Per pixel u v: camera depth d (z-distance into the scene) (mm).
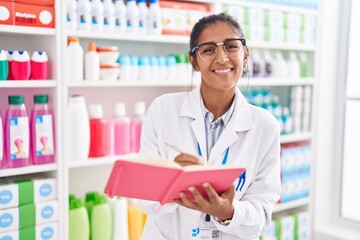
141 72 2270
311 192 3094
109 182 1087
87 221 2145
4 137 1910
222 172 1053
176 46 2682
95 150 2184
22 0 1834
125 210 2252
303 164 3014
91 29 2078
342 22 3133
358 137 3176
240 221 1231
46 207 1954
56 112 1979
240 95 1479
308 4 2936
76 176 2404
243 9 2584
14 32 1830
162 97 1546
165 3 2307
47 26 1915
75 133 2062
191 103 1467
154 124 1502
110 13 2109
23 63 1859
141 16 2213
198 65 1358
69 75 2027
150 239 1487
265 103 2869
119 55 2377
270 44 2709
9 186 1851
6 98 2102
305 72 3041
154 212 1388
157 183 1065
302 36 2939
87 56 2094
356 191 3213
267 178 1413
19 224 1872
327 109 3143
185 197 1100
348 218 3188
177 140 1454
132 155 2283
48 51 1998
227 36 1285
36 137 1945
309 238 3119
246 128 1431
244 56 1377
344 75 3143
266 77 2828
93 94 2391
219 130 1458
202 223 1407
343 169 3238
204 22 1329
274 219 2916
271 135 1431
